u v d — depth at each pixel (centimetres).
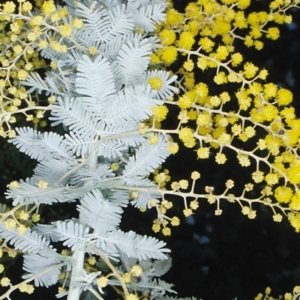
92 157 35
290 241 51
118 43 36
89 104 34
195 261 51
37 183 35
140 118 34
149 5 36
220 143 35
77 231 34
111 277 41
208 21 41
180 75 45
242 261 51
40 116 36
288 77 54
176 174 51
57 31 36
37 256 35
